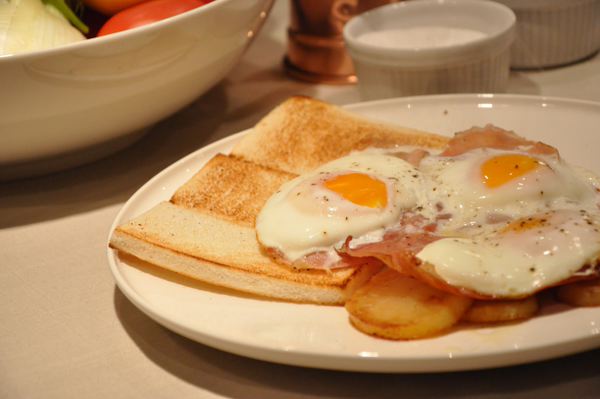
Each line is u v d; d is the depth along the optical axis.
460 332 0.50
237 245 0.57
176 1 0.74
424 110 0.71
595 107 0.66
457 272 0.50
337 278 0.54
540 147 0.60
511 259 0.51
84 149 0.71
